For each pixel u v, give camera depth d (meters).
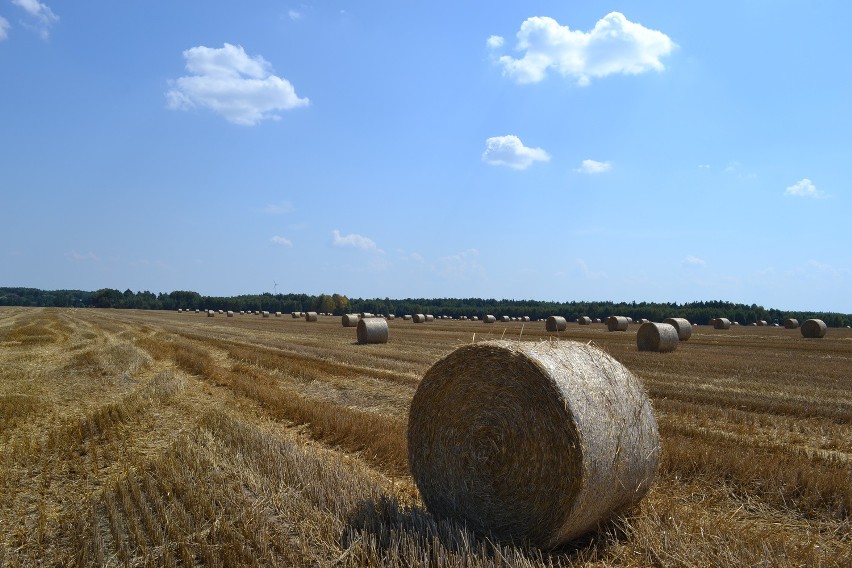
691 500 7.12
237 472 7.86
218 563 5.50
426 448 7.16
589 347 6.98
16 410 12.74
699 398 13.84
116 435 10.55
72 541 6.07
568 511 5.88
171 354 24.81
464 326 57.50
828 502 6.85
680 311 97.75
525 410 6.27
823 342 35.03
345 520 6.18
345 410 12.16
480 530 6.57
